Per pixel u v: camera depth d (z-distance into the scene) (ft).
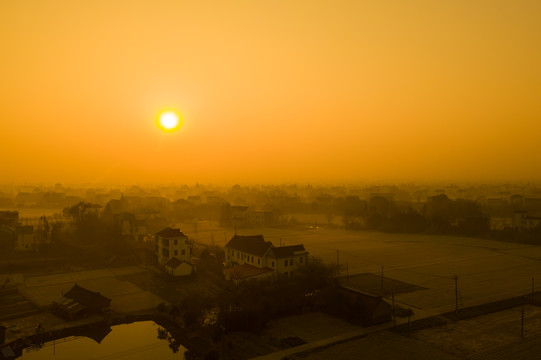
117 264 267.80
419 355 132.05
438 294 202.80
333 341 143.64
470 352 134.31
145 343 146.30
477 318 168.25
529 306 184.44
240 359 129.18
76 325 160.35
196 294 186.29
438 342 142.72
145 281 228.02
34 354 136.15
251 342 143.23
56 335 151.74
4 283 218.59
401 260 290.15
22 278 231.71
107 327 162.50
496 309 178.91
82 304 172.76
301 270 208.54
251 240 243.19
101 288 213.46
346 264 273.13
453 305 184.85
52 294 201.77
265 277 212.23
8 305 185.88
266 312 165.37
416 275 244.42
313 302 182.29
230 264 252.62
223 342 142.00
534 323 161.79
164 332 157.48
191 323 157.28
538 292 206.49
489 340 144.46
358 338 146.72
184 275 229.25
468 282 227.61
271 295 184.55
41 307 181.78
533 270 259.39
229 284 208.74
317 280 199.62
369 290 210.18
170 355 135.85
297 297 181.88
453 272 252.42
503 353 133.28
